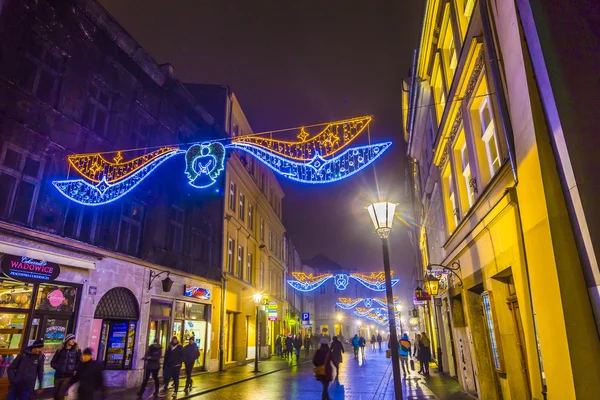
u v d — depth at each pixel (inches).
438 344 761.0
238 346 1007.0
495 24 280.2
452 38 468.4
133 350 588.4
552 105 213.9
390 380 669.3
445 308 633.0
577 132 205.2
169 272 679.1
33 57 474.9
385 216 291.3
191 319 767.7
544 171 213.5
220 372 805.9
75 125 519.2
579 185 196.9
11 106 438.9
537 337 250.5
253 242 1203.9
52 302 466.9
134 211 631.8
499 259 312.7
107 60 591.8
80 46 541.6
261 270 1270.9
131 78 644.1
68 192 495.8
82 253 505.0
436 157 541.6
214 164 426.6
